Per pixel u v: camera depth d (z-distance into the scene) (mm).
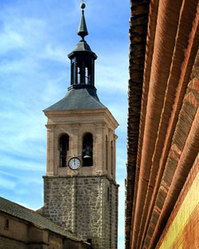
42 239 54906
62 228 70375
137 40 5031
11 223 51125
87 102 73062
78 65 76500
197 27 3555
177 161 5355
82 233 70500
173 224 6906
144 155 7070
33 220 57781
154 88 4820
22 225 53844
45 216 71250
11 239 50906
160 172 6461
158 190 7293
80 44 77062
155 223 9719
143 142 6859
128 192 11562
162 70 4414
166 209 7461
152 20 4164
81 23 77562
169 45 4055
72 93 75250
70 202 71250
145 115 6266
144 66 5105
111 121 76062
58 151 72875
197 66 3711
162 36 4020
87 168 71812
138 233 15180
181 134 4738
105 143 73688
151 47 4559
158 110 5176
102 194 71000
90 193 71250
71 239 64062
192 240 4965
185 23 3656
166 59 4238
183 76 4086
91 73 76688
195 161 4688
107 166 74750
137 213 11875
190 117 4289
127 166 9516
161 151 6070
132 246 20844
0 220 48688
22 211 59062
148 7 4512
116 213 76750
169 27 3873
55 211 71375
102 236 70250
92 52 76500
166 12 3748
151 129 5820
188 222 5234
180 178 5465
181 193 5883
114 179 77750
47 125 73375
